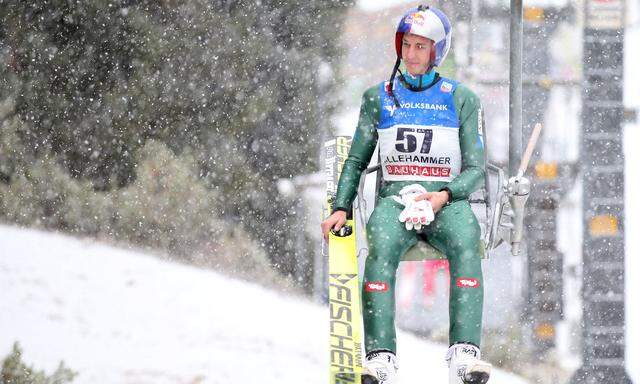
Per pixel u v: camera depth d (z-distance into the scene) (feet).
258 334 124.88
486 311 122.83
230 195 175.83
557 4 117.91
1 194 167.22
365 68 185.98
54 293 133.39
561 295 121.29
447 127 52.90
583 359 111.86
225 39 178.50
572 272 122.72
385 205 51.88
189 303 136.87
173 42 176.24
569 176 119.34
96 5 172.35
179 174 173.78
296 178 179.73
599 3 111.24
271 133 181.06
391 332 48.57
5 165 169.07
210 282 150.92
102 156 173.58
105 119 174.29
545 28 118.21
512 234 52.70
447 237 50.29
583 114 111.86
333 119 183.73
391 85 53.47
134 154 174.50
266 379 106.63
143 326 124.16
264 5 181.16
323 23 184.03
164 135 176.14
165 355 113.50
